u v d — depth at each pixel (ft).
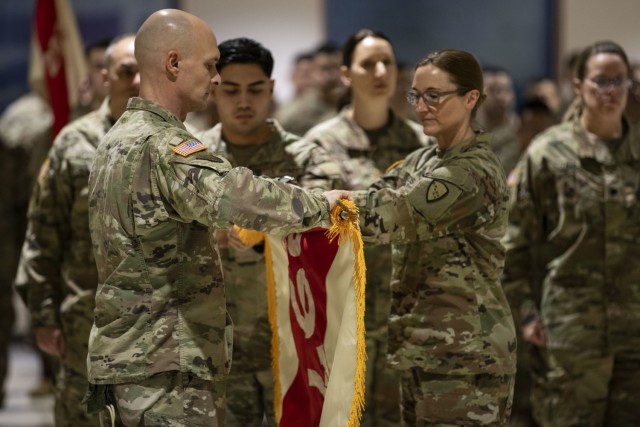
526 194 31.27
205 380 20.95
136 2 64.03
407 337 23.80
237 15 63.77
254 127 28.58
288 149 29.07
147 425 20.43
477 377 23.39
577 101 31.48
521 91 64.39
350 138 31.78
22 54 65.57
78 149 29.25
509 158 47.55
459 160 23.32
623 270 30.45
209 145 29.43
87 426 29.53
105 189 21.07
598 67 30.37
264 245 26.84
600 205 30.42
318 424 23.53
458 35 64.64
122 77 28.84
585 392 30.66
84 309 29.27
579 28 63.72
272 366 26.81
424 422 23.63
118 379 20.54
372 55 31.19
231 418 28.58
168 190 20.47
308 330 23.91
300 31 63.98
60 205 29.58
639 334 30.40
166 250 20.81
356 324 21.95
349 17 64.39
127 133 21.12
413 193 22.90
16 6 65.26
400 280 24.27
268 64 28.53
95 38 64.59
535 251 31.78
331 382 22.41
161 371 20.56
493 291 23.76
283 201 20.38
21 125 49.80
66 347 29.60
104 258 21.21
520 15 64.08
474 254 23.53
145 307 20.71
